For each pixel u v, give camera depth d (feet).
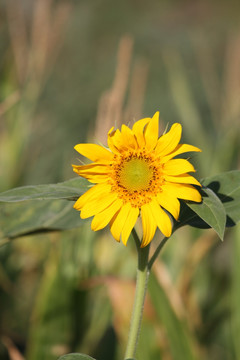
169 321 5.22
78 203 3.95
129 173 3.97
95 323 5.53
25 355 5.50
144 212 3.95
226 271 6.34
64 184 4.07
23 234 4.52
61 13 8.45
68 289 5.35
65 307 5.36
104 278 5.33
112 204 3.97
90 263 5.53
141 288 4.06
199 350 5.35
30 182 8.38
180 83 8.13
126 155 4.00
